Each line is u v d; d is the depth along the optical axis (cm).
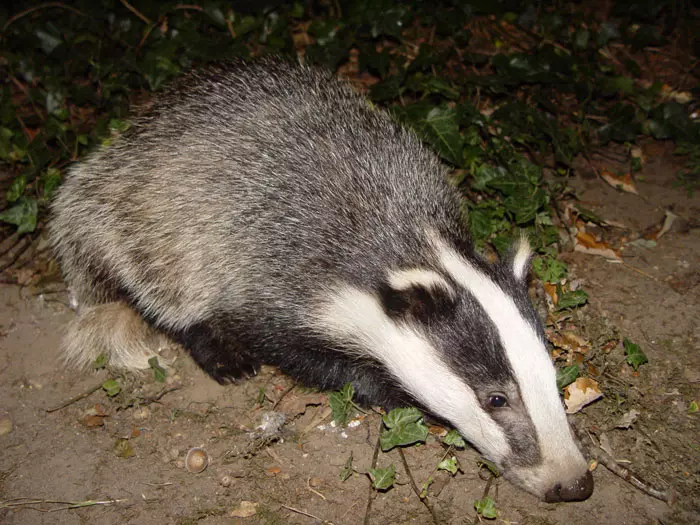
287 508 63
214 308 72
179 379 75
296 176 68
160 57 96
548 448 58
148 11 102
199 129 72
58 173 88
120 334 78
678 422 67
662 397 69
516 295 62
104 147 80
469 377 60
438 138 87
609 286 80
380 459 66
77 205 79
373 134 72
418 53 102
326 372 69
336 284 65
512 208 82
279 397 72
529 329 59
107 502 64
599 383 70
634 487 63
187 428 70
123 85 96
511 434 60
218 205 69
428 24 109
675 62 109
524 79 98
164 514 63
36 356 77
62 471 67
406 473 65
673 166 95
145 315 77
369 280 64
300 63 79
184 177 71
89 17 102
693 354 73
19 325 80
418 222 67
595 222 87
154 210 73
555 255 81
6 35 102
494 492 63
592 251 83
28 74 100
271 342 69
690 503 61
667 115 96
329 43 102
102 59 99
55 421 71
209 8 102
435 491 64
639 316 76
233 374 74
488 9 109
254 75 76
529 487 60
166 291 74
